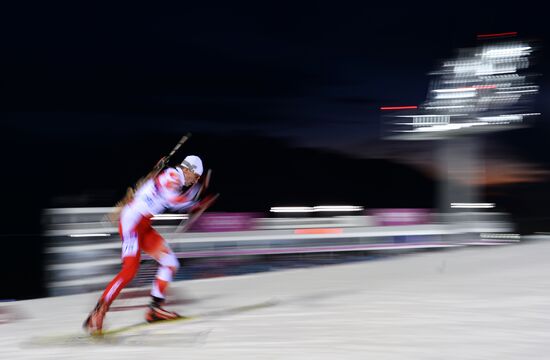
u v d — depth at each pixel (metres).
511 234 18.61
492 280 8.39
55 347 5.37
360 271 10.30
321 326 5.70
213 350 4.89
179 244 13.62
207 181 5.89
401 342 4.96
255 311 6.75
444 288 7.82
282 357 4.56
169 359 4.64
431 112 25.33
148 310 6.22
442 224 18.48
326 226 16.42
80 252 11.12
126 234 5.77
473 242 18.81
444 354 4.56
